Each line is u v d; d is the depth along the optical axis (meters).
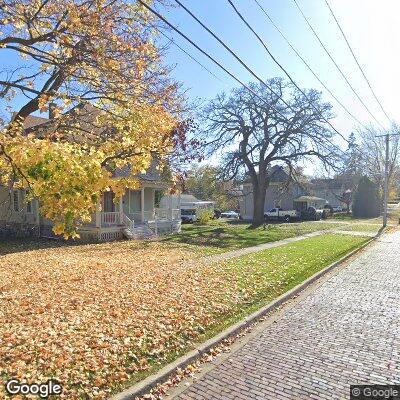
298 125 30.14
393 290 9.93
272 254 15.81
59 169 4.40
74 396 4.36
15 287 9.60
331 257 15.21
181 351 5.75
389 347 6.02
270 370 5.24
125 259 14.83
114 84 7.38
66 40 6.73
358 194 57.66
